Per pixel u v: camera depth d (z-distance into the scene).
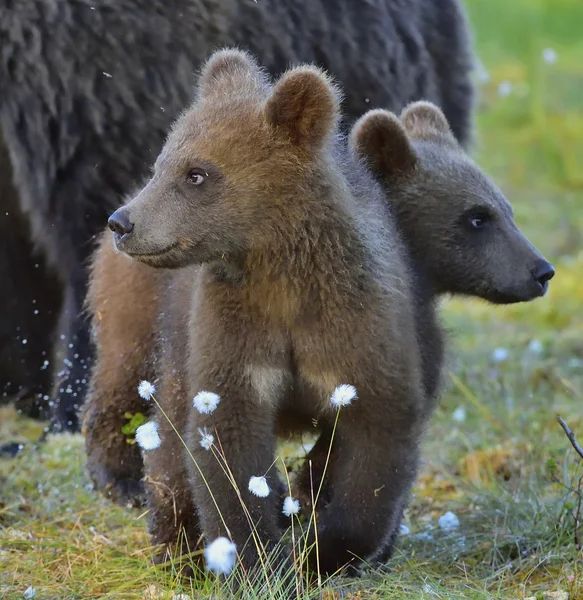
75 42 12.61
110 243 10.95
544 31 46.41
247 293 8.79
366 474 8.86
